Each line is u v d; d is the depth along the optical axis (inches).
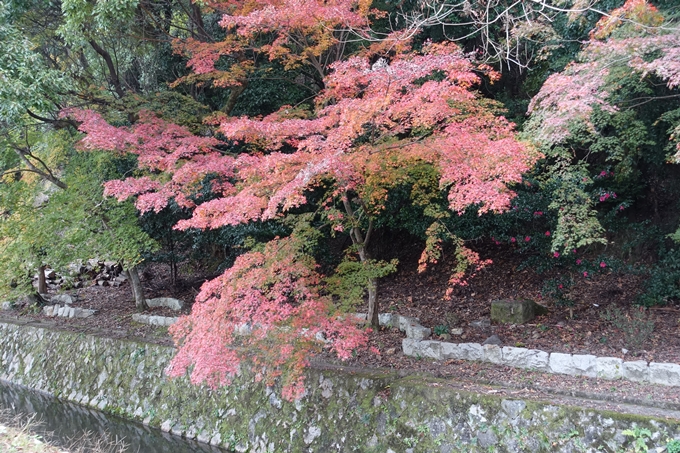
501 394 213.9
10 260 391.5
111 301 474.3
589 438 186.9
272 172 216.4
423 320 326.0
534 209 313.9
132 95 362.9
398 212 357.1
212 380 218.5
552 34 313.3
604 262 315.6
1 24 283.7
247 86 417.7
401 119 224.5
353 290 255.1
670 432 174.4
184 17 461.7
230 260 422.9
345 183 228.1
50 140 400.2
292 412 255.9
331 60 361.1
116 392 334.6
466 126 215.3
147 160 251.8
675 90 277.7
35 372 395.5
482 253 399.5
